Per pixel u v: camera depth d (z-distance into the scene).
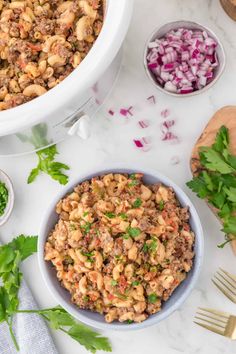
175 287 0.83
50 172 0.90
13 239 0.88
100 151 0.92
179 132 0.92
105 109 0.92
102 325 0.81
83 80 0.73
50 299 0.91
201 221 0.90
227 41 0.92
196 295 0.90
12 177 0.92
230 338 0.85
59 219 0.85
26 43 0.78
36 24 0.79
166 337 0.90
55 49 0.78
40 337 0.90
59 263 0.83
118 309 0.82
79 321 0.88
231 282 0.88
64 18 0.78
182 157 0.91
